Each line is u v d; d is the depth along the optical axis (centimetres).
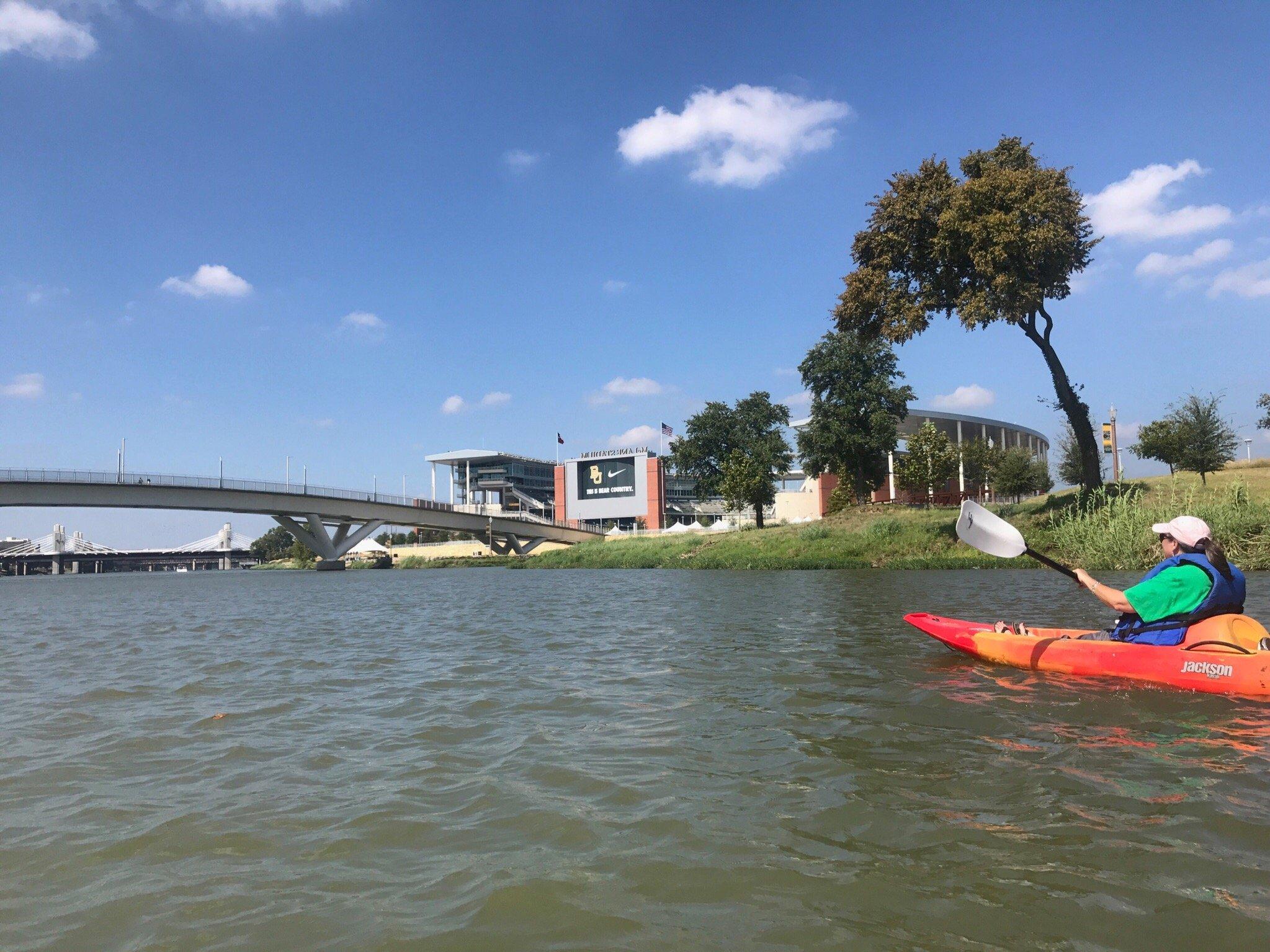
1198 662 650
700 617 1405
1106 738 525
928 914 295
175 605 2403
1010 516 3288
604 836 381
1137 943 270
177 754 560
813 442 5378
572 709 666
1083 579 754
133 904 325
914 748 514
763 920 295
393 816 421
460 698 729
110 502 5572
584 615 1555
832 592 1892
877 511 4519
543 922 299
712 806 418
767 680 762
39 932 301
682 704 670
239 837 397
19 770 525
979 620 1179
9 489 5169
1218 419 3509
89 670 974
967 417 8956
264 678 881
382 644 1170
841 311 3166
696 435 7181
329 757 543
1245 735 525
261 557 16400
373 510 7338
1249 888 308
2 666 1032
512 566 6294
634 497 12038
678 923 295
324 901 323
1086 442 2970
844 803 416
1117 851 345
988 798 416
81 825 419
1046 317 2939
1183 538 693
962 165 3006
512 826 400
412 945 284
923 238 2962
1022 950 268
